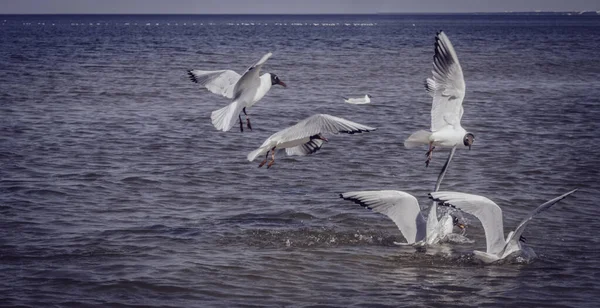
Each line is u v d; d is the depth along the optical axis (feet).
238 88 32.30
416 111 87.15
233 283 32.65
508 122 78.54
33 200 45.11
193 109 87.15
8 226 39.86
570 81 125.90
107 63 155.74
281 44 254.68
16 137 66.18
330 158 58.70
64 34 339.98
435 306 30.58
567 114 84.79
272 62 165.17
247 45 244.83
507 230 40.65
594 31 407.64
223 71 34.91
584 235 39.88
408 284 32.99
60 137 66.59
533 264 35.58
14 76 122.62
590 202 46.21
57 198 45.75
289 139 29.81
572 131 72.90
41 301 30.35
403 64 160.56
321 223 41.70
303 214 43.27
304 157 58.85
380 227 41.27
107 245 37.17
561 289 32.55
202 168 54.70
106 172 52.95
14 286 31.76
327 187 49.80
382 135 69.56
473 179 52.31
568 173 54.03
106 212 43.09
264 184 50.39
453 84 33.71
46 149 60.95
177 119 78.64
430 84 41.34
